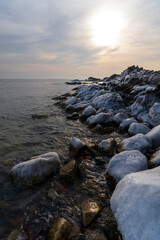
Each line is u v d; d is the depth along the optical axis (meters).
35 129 10.52
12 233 3.26
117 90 23.53
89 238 3.02
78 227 3.28
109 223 3.31
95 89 24.48
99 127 9.71
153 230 2.17
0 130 10.22
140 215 2.43
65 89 45.75
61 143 8.16
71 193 4.37
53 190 4.47
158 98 11.66
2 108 17.67
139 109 12.16
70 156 6.57
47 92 36.81
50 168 5.10
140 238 2.23
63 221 3.28
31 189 4.55
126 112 13.67
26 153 7.02
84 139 8.61
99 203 3.93
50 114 15.02
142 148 6.01
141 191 2.73
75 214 3.67
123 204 2.82
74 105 16.62
